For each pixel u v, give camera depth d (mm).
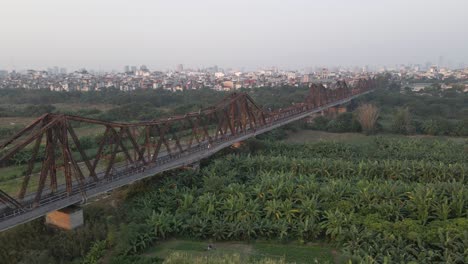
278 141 86000
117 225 41844
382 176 57688
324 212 43594
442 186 48219
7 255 35594
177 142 60062
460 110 130000
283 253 38625
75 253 37719
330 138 98188
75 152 75938
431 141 89250
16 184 55500
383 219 42156
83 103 157375
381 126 105625
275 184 49938
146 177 50688
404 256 34969
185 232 42281
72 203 38781
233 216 44062
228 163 62125
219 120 72000
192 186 53281
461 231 37594
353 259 34844
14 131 91250
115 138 46375
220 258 36469
